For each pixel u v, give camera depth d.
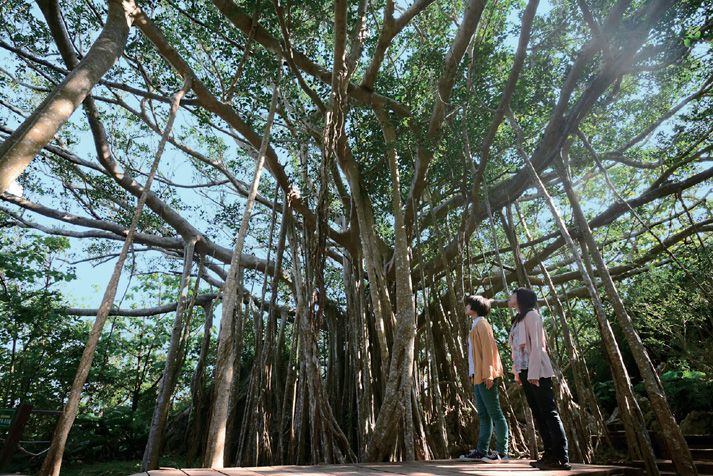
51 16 6.61
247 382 12.03
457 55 6.67
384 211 9.02
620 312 5.54
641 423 5.27
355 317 8.45
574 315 12.58
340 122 6.70
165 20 8.55
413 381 6.63
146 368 13.41
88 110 8.79
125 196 11.64
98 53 4.05
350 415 8.83
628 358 12.30
